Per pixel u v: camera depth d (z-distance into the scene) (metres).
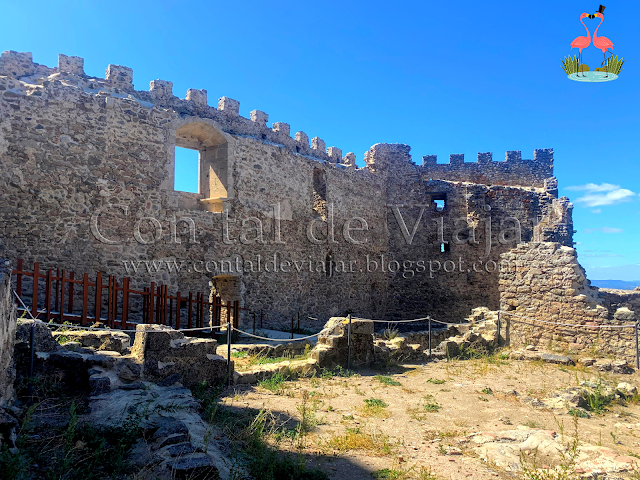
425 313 24.89
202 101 16.80
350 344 10.19
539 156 27.81
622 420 6.96
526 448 5.27
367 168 25.38
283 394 7.56
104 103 13.52
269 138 19.25
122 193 13.69
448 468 4.71
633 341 11.67
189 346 7.29
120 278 13.41
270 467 4.18
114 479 3.61
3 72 13.09
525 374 10.02
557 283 13.10
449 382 9.13
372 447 5.30
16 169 11.85
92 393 5.71
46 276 9.69
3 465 3.49
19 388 5.57
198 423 5.09
